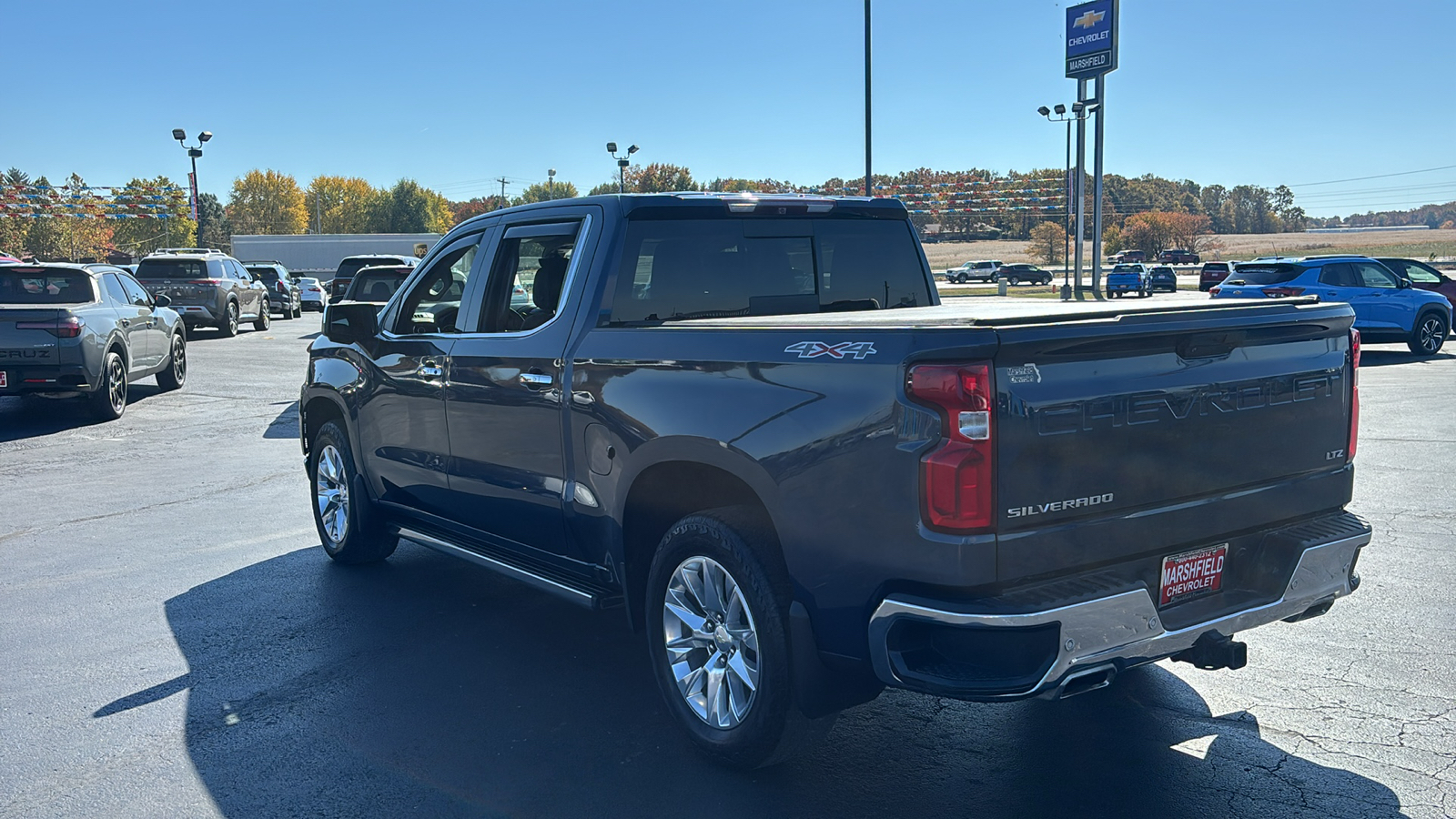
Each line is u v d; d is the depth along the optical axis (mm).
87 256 110000
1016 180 123562
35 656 4879
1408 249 137875
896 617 2984
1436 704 4082
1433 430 10367
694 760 3773
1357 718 3975
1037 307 3797
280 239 65375
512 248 4793
